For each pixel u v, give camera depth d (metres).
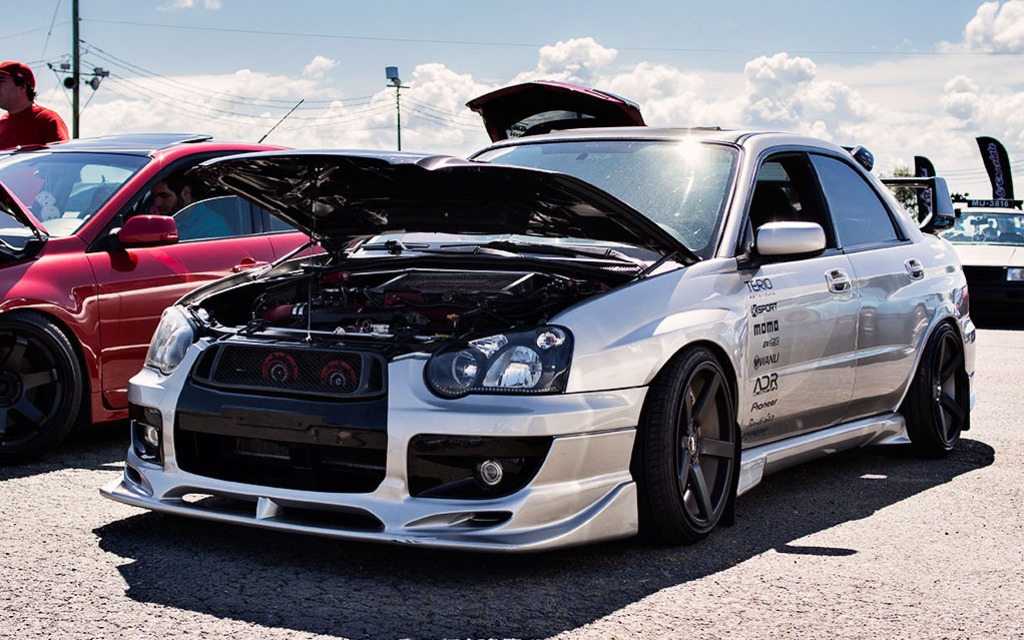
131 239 5.34
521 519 3.40
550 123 6.52
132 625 3.03
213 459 3.73
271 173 4.03
